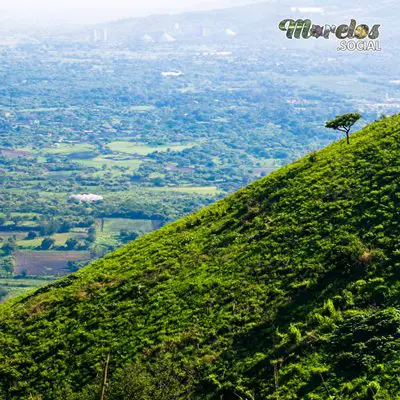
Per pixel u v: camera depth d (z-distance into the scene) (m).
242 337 43.16
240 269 50.25
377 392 34.31
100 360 46.38
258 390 38.50
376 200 51.06
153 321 48.41
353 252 45.72
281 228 52.97
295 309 43.47
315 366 38.03
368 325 38.75
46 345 49.91
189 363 42.62
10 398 46.12
